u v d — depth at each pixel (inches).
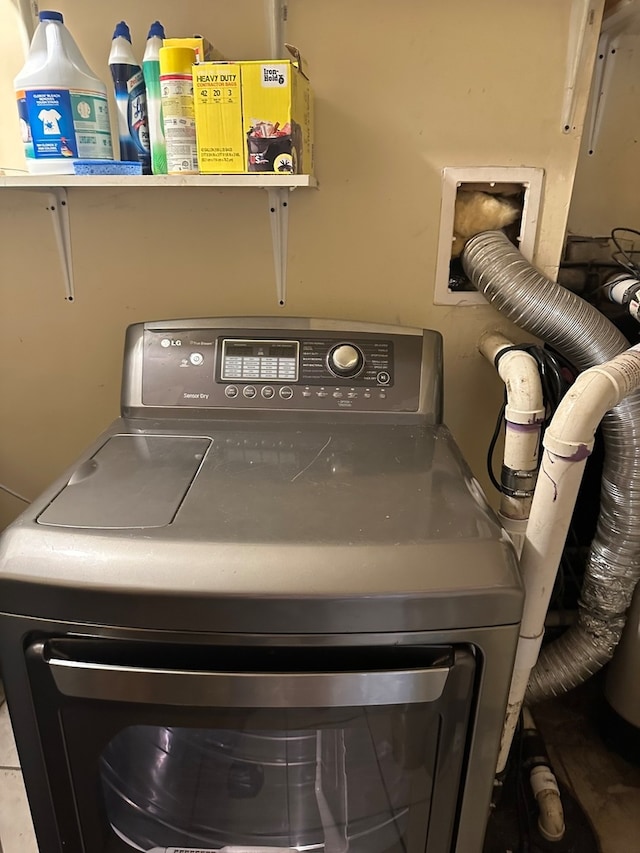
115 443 42.8
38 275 57.5
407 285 56.7
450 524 32.3
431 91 51.2
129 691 31.0
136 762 36.6
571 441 36.1
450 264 56.4
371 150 52.7
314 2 49.2
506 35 49.7
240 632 29.6
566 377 55.7
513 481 44.2
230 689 30.3
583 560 65.9
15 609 30.5
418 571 29.5
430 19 49.4
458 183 53.5
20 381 61.1
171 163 44.8
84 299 58.3
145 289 57.8
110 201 55.1
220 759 37.2
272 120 42.4
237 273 56.9
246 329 48.6
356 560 29.6
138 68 47.2
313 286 57.1
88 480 36.8
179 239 56.1
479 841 37.3
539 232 54.8
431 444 43.2
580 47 48.7
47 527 31.5
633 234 63.0
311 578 29.0
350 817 38.6
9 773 57.8
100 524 31.8
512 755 58.4
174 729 35.4
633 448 47.9
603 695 62.1
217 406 47.3
